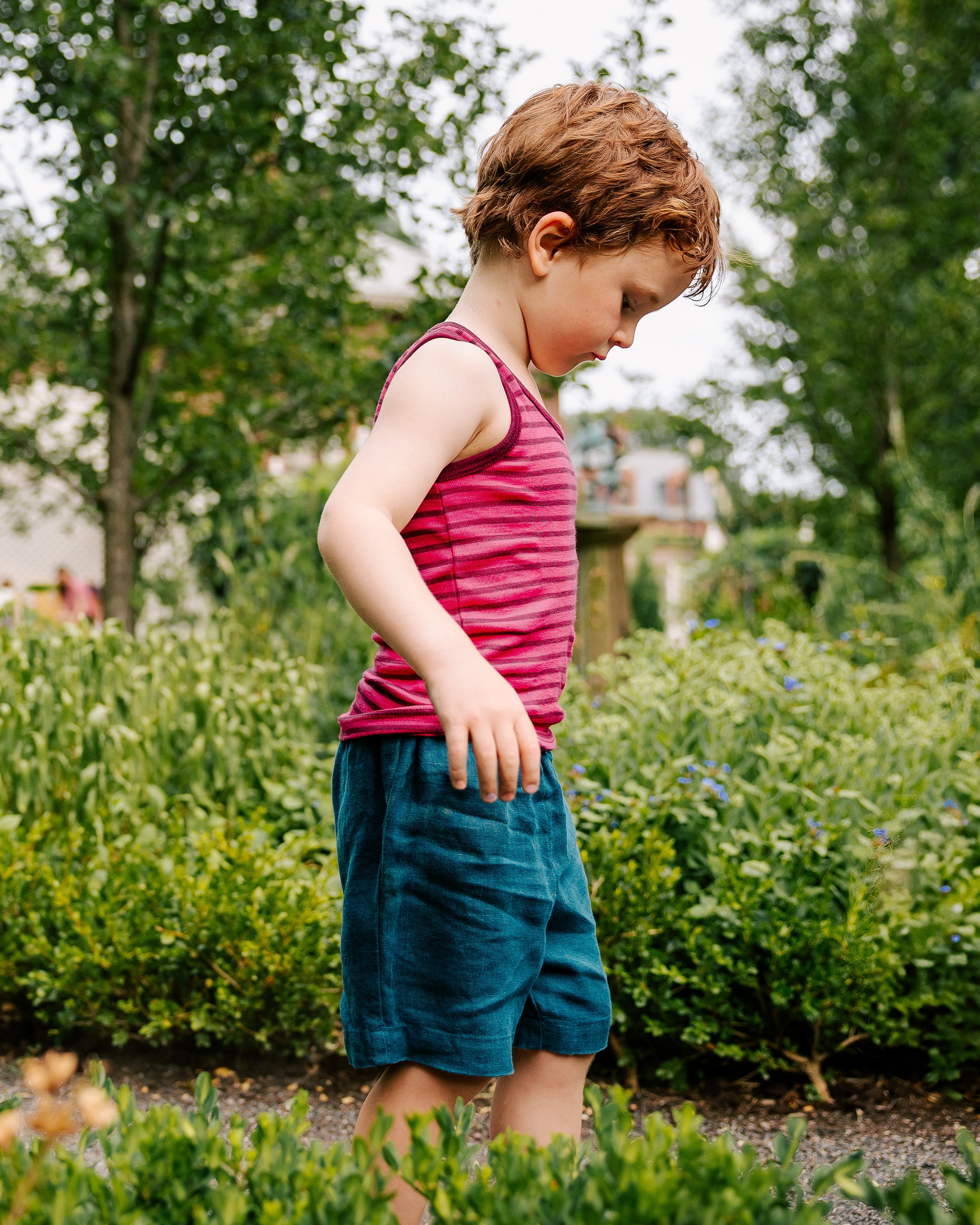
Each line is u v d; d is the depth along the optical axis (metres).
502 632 1.26
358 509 1.15
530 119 1.36
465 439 1.25
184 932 2.42
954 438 10.66
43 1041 2.63
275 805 3.04
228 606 5.25
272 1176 0.92
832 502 11.42
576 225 1.30
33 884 2.58
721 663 3.23
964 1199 0.80
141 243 5.70
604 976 1.32
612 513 6.52
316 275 5.93
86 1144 1.02
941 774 2.69
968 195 10.70
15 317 6.45
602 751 2.77
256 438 6.43
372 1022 1.19
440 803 1.20
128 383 6.53
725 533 12.80
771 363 10.93
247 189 5.81
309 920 2.41
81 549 10.98
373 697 1.29
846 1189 0.88
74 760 2.95
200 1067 2.49
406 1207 1.13
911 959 2.32
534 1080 1.28
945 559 7.38
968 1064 2.44
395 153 5.51
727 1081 2.44
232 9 5.66
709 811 2.48
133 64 5.51
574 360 1.39
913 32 10.70
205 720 3.12
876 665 3.54
